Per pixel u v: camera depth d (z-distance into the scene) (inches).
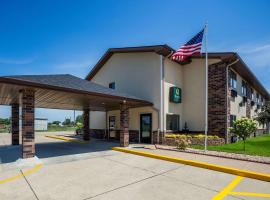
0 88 317.4
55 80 370.0
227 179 241.6
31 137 322.3
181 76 617.0
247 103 792.3
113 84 671.8
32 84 294.7
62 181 232.4
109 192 200.1
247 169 264.4
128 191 202.8
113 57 681.0
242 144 520.1
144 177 248.1
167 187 214.1
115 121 677.9
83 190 205.2
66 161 337.4
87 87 409.7
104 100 465.4
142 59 589.3
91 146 528.4
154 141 539.2
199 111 580.7
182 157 343.9
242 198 186.9
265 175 237.6
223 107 538.3
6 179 239.3
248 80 788.0
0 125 1375.5
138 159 354.0
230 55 519.2
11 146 508.7
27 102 320.2
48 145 561.0
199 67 592.1
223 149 425.1
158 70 545.6
